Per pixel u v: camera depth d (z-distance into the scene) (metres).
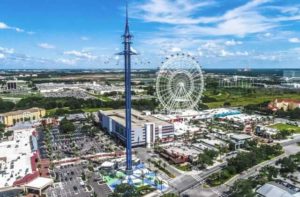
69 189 193.38
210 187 192.00
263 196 161.25
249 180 181.00
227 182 198.88
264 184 175.88
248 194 160.12
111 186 197.75
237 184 171.50
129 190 172.12
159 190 188.25
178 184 197.75
